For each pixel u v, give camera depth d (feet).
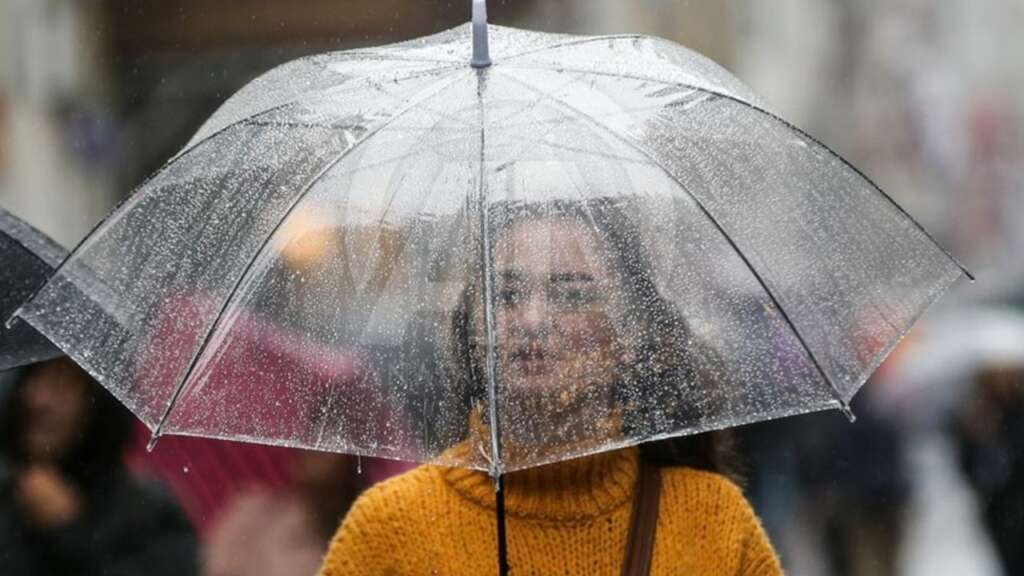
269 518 43.88
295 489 44.24
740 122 26.96
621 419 25.26
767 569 28.58
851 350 26.04
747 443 54.95
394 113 26.30
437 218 25.44
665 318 25.55
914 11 80.38
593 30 72.79
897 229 27.27
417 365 25.13
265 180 26.40
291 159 26.37
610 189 25.76
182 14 69.62
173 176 27.04
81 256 26.89
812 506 55.31
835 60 80.02
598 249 25.49
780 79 79.66
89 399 39.88
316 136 26.48
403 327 25.27
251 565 43.55
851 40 80.07
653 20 76.13
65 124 72.74
